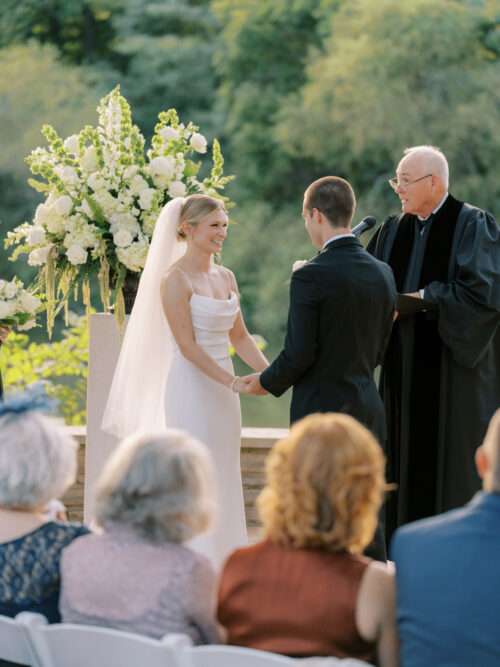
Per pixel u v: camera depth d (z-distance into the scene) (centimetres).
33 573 305
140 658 269
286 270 2367
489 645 259
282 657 254
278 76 2448
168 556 287
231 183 2427
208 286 535
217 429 530
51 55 2520
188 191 620
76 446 317
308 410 476
